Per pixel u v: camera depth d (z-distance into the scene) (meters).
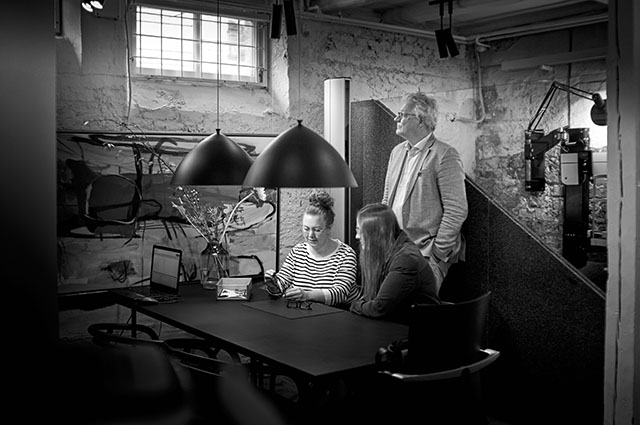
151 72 4.41
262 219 4.74
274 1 4.72
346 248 3.98
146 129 4.31
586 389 3.35
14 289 0.46
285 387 4.39
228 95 4.68
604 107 3.14
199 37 4.57
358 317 3.29
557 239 3.42
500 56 5.71
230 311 3.42
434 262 3.93
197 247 4.47
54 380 0.48
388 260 3.34
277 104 4.88
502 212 3.67
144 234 4.28
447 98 3.87
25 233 0.47
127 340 2.82
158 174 4.32
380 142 4.49
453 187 3.86
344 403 2.77
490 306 3.77
